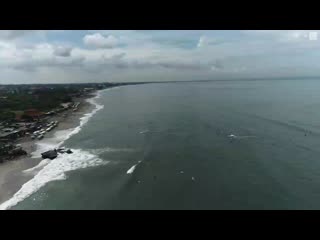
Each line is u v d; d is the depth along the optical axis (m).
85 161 64.69
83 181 53.50
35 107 144.88
